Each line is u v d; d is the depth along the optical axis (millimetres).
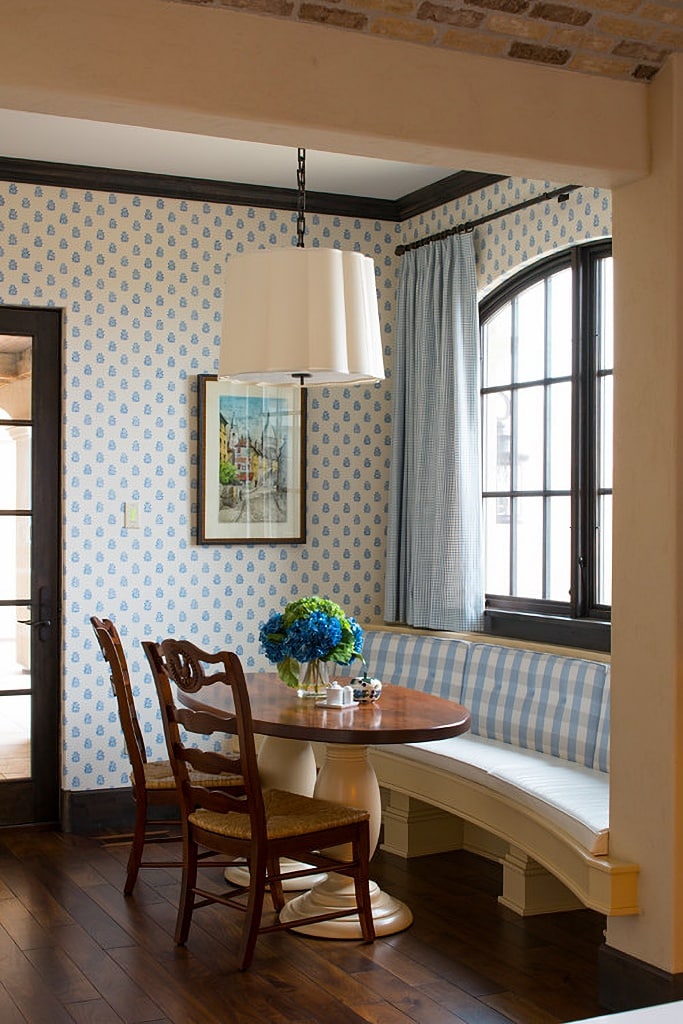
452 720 4094
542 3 3139
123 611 5676
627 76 3508
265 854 3828
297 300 4023
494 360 5699
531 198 5273
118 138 5160
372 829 4426
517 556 5539
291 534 6012
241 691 3770
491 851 5121
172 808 5770
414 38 3203
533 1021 3453
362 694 4457
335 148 3275
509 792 4234
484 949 4043
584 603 5047
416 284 5941
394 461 6020
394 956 3973
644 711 3559
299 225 4648
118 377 5668
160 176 5703
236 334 4105
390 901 4355
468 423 5578
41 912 4410
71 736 5574
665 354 3498
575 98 3439
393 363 6219
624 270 3660
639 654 3584
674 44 3436
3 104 2918
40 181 5520
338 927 4137
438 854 5234
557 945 4090
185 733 5832
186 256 5805
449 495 5598
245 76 3014
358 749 4434
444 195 5828
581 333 5039
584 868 3736
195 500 5832
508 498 5598
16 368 5602
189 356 5812
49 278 5547
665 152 3492
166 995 3631
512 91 3350
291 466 6016
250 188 5883
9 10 2787
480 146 3303
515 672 5066
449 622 5621
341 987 3699
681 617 3469
